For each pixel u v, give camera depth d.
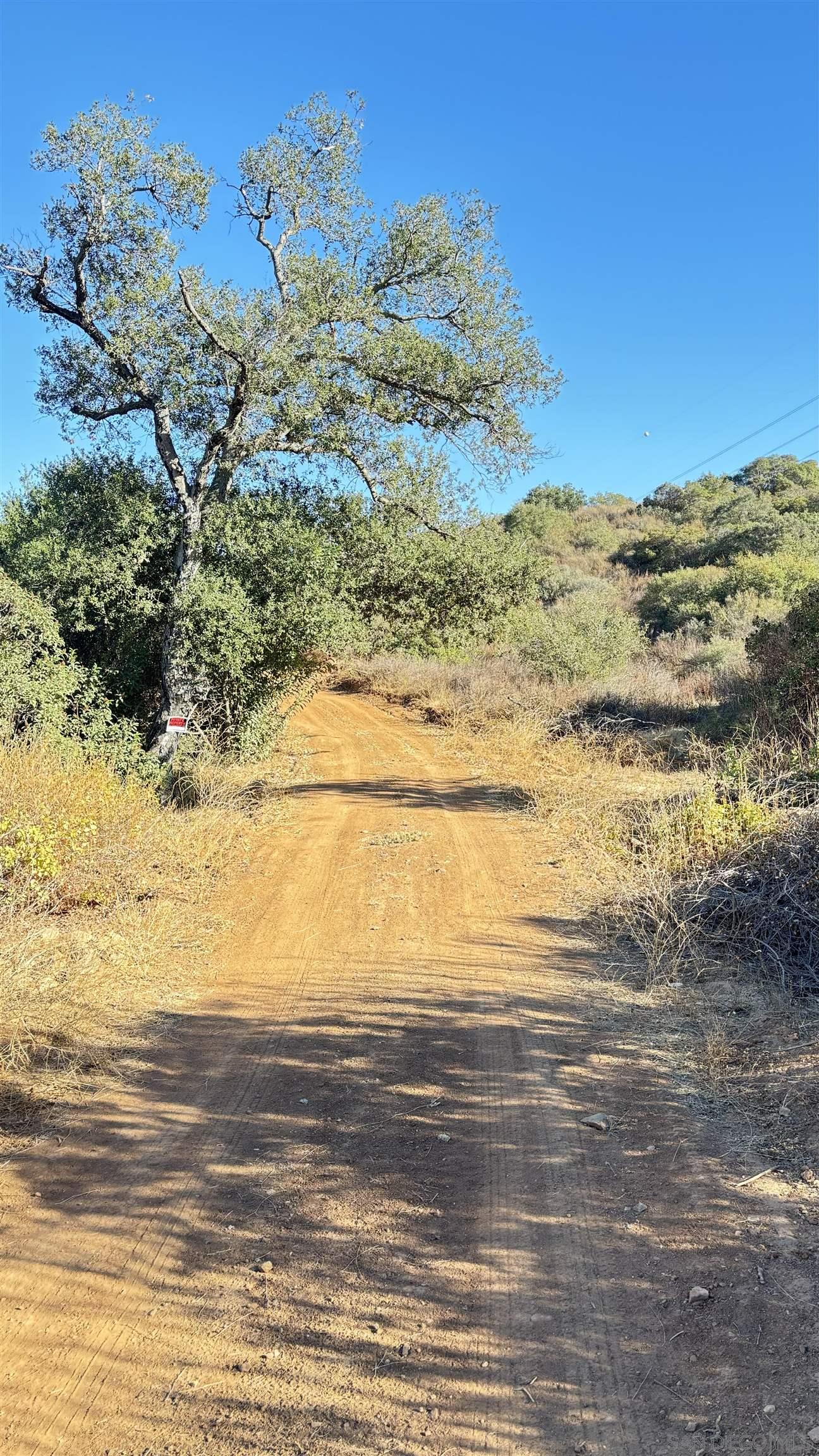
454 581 15.60
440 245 14.73
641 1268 3.20
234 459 13.84
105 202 12.97
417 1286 3.22
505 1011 5.50
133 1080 4.90
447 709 20.72
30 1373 2.91
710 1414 2.58
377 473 14.98
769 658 12.24
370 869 9.02
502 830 10.26
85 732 12.91
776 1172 3.64
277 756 16.52
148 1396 2.81
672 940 6.15
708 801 7.82
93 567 13.23
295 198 14.12
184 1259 3.44
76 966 6.10
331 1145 4.18
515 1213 3.58
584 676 20.41
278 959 6.74
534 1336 2.95
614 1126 4.12
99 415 14.60
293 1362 2.92
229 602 12.77
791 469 55.44
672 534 45.38
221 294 13.07
